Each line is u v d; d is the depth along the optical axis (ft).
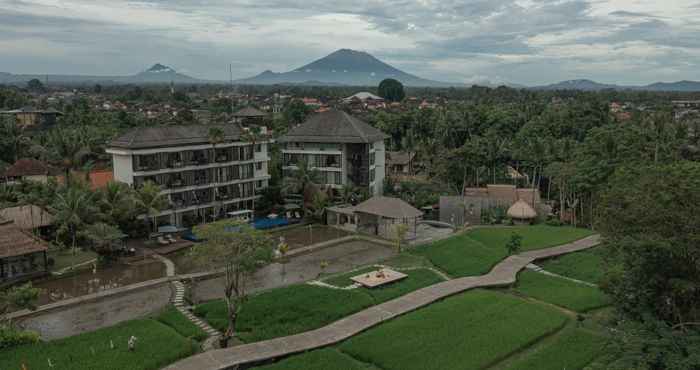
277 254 215.31
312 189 289.74
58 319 154.20
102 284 188.03
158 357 123.03
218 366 118.93
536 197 302.45
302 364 120.98
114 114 542.57
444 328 141.28
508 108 510.99
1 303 142.92
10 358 122.42
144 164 250.78
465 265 198.18
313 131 315.99
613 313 130.52
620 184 140.36
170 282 186.39
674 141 311.27
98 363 119.85
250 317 148.77
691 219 110.63
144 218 241.96
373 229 269.03
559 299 165.27
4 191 262.47
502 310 153.38
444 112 493.77
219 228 138.10
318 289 169.99
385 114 538.88
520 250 217.56
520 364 123.75
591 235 241.96
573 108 440.45
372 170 318.86
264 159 302.45
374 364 125.39
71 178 261.85
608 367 101.45
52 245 219.82
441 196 298.76
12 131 406.41
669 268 115.55
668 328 109.60
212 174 274.77
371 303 160.45
